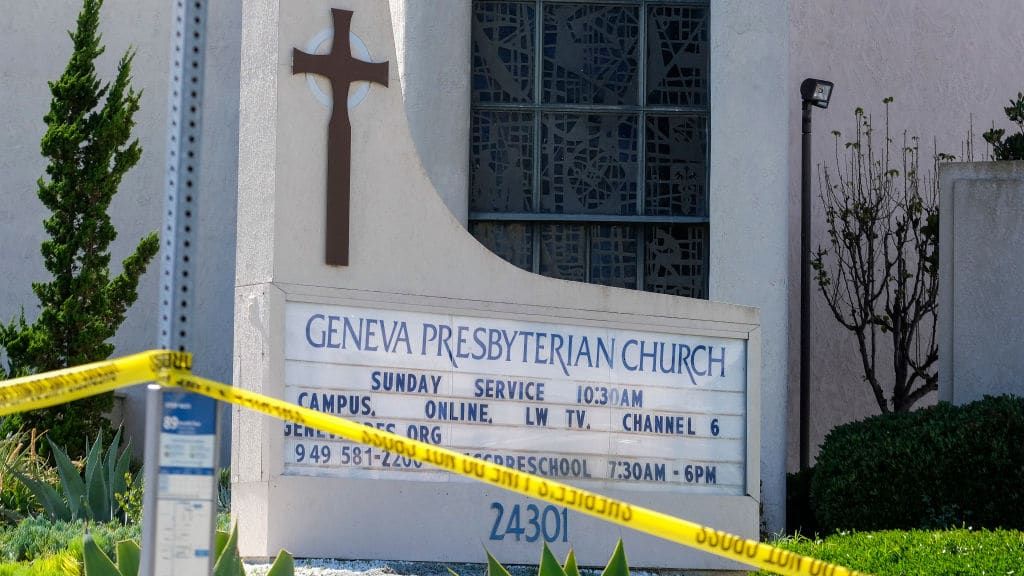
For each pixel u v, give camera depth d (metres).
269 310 9.98
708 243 16.72
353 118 10.39
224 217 19.28
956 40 21.39
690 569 11.10
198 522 4.54
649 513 4.64
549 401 10.84
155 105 19.34
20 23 19.23
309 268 10.14
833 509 14.47
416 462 10.37
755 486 11.54
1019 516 13.86
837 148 20.75
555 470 10.81
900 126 21.03
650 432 11.23
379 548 10.16
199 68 4.71
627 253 16.77
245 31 10.48
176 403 4.55
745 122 16.41
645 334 11.29
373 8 10.59
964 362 16.22
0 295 18.80
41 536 10.41
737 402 11.62
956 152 21.17
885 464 14.23
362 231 10.34
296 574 9.42
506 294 10.78
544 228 16.75
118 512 11.94
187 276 4.66
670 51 16.97
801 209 19.67
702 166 16.89
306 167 10.22
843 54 21.03
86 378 4.38
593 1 16.91
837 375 20.45
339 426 4.60
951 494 14.02
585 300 11.05
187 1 4.69
